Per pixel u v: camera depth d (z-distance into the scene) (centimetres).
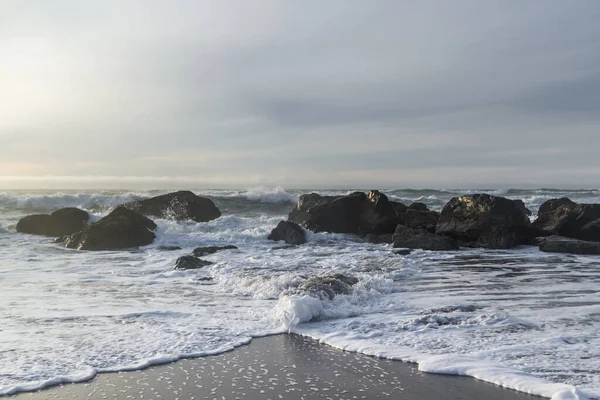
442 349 616
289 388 504
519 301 892
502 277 1163
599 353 591
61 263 1445
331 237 2058
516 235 1812
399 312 811
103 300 926
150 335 689
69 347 633
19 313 817
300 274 1161
